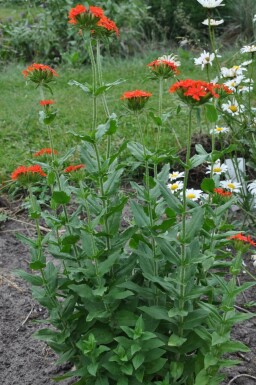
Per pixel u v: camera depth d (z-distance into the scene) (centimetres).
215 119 202
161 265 244
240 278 345
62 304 246
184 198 211
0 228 423
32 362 291
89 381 236
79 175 245
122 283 229
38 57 888
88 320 224
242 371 275
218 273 257
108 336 234
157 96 655
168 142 507
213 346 224
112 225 233
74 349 246
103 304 232
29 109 636
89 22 224
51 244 255
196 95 193
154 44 878
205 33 895
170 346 230
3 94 711
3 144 544
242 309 315
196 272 242
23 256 387
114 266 237
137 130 538
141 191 235
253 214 377
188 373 238
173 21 912
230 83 359
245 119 369
